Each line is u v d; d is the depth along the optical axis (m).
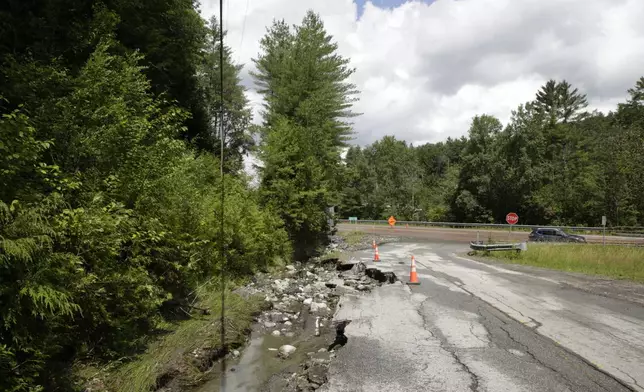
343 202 74.88
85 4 10.27
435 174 99.56
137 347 6.24
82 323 5.53
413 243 30.89
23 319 4.33
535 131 54.81
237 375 5.97
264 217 16.28
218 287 10.12
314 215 20.80
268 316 8.98
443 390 4.86
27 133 4.72
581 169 54.91
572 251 19.00
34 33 9.00
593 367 5.54
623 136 44.56
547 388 4.89
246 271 13.14
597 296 10.24
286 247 17.73
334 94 29.38
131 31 13.95
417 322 7.86
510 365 5.61
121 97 7.27
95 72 7.06
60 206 5.50
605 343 6.54
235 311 8.71
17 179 4.77
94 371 5.30
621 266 16.09
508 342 6.61
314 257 20.81
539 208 52.84
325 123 26.92
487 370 5.44
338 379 5.21
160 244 7.88
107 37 9.10
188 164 10.38
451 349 6.29
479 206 55.38
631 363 5.68
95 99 6.89
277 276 14.20
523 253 20.03
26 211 4.47
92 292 5.42
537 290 11.05
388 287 11.66
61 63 8.33
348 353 6.14
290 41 32.34
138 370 5.53
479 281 12.59
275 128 21.95
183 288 8.91
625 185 43.81
